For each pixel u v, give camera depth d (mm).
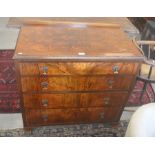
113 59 1733
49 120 2162
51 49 1729
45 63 1676
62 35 1965
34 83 1804
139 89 2896
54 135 2219
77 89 1930
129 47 1898
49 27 2084
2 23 4309
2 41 3748
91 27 2178
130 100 2758
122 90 2018
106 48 1836
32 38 1860
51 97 1944
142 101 2762
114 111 2205
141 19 3830
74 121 2234
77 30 2088
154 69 2373
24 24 2092
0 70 3043
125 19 2428
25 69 1687
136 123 1082
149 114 1130
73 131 2277
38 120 2139
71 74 1797
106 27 2221
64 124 2244
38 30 2010
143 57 1798
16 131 2219
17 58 1596
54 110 2064
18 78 1745
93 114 2193
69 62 1701
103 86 1947
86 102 2057
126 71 1862
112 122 2326
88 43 1880
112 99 2080
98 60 1716
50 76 1778
